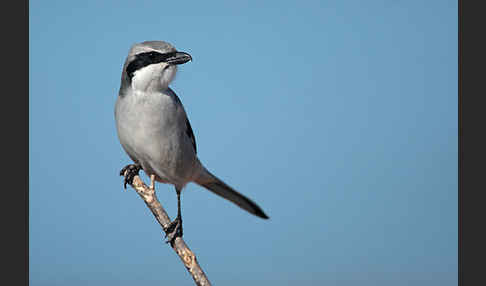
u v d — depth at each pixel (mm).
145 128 10211
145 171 11016
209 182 12125
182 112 10625
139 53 10242
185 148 10688
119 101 10430
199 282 9898
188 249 10227
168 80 10234
